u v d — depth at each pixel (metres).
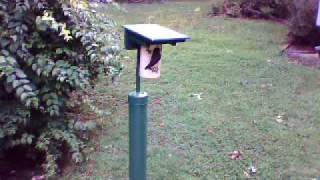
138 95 2.29
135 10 8.59
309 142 3.35
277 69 4.88
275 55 5.42
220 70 4.80
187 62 5.04
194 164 3.05
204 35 6.34
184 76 4.60
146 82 4.42
